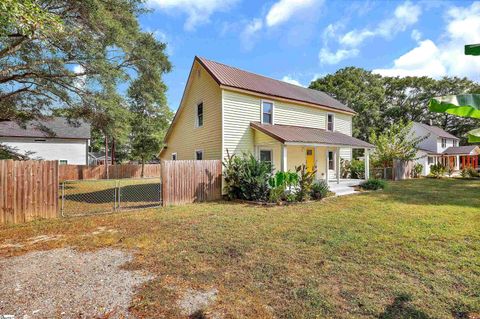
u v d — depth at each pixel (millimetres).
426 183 16703
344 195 11531
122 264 4043
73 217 7582
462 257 4164
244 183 10398
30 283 3398
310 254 4379
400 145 20500
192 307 2822
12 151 16297
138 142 25938
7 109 11734
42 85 10109
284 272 3686
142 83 13992
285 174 9914
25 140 23484
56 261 4180
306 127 14758
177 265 3979
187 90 14422
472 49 1990
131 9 10797
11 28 6145
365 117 34531
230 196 10734
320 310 2746
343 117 17719
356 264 3941
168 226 6395
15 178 7043
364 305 2824
